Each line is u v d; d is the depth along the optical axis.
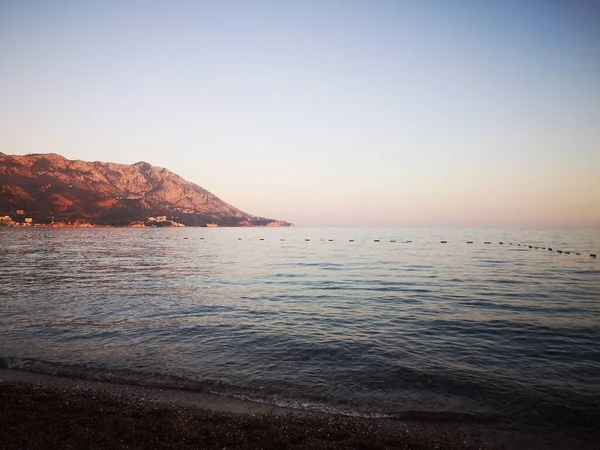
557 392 11.32
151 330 18.11
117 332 17.70
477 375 12.64
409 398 10.93
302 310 23.00
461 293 29.09
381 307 23.88
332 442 8.42
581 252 76.69
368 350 15.23
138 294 28.81
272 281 36.81
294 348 15.45
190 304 24.84
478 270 45.84
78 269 46.81
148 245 106.50
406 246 105.88
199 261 59.97
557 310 22.75
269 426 9.10
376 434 8.91
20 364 13.35
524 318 20.67
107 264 53.59
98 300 26.17
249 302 25.67
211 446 8.13
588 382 12.07
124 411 9.71
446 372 12.89
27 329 18.12
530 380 12.23
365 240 147.88
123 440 8.27
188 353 14.73
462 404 10.58
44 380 11.96
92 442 8.14
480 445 8.54
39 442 8.10
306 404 10.53
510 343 16.22
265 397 10.94
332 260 62.06
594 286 32.44
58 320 20.05
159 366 13.30
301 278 39.12
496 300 26.08
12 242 106.50
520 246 100.06
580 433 9.12
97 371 12.77
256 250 90.38
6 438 8.21
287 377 12.43
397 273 43.31
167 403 10.40
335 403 10.61
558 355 14.68
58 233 177.38
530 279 37.22
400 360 14.08
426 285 33.56
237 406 10.35
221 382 11.97
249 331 18.05
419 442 8.59
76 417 9.29
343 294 28.98
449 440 8.73
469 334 17.61
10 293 28.98
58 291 30.05
